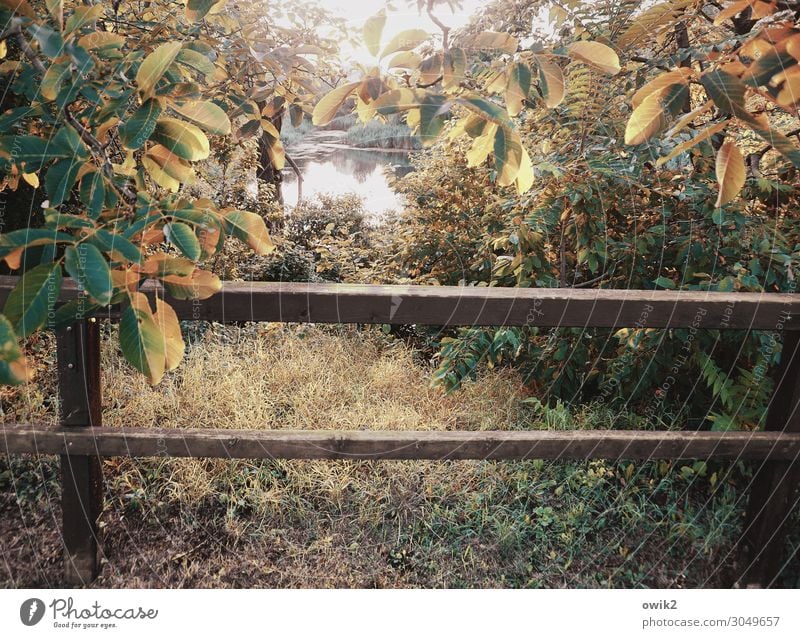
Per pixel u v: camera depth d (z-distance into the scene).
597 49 1.51
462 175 4.32
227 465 3.10
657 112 1.50
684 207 3.35
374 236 5.22
